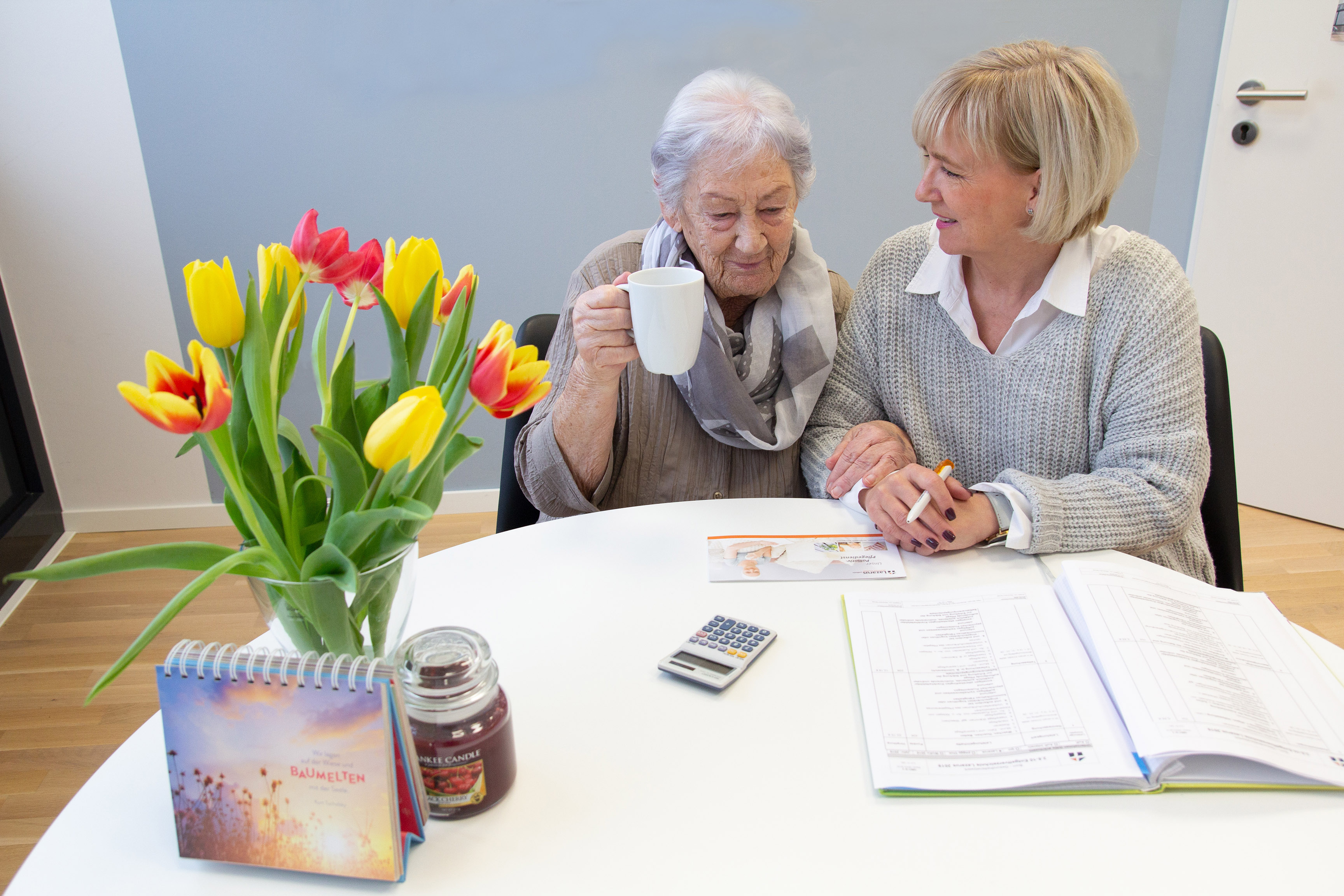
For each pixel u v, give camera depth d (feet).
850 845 2.07
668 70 7.64
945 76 3.50
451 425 2.15
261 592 2.11
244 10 7.20
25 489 8.05
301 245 2.08
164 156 7.53
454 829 2.13
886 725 2.41
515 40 7.45
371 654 2.27
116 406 8.16
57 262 7.68
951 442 4.18
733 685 2.61
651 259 4.05
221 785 1.99
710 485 4.30
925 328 4.11
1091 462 3.91
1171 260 3.74
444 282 2.31
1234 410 8.10
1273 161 7.39
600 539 3.45
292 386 8.16
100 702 6.10
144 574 7.63
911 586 3.10
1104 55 7.77
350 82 7.47
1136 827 2.10
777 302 4.08
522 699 2.56
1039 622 2.76
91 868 2.04
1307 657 2.55
